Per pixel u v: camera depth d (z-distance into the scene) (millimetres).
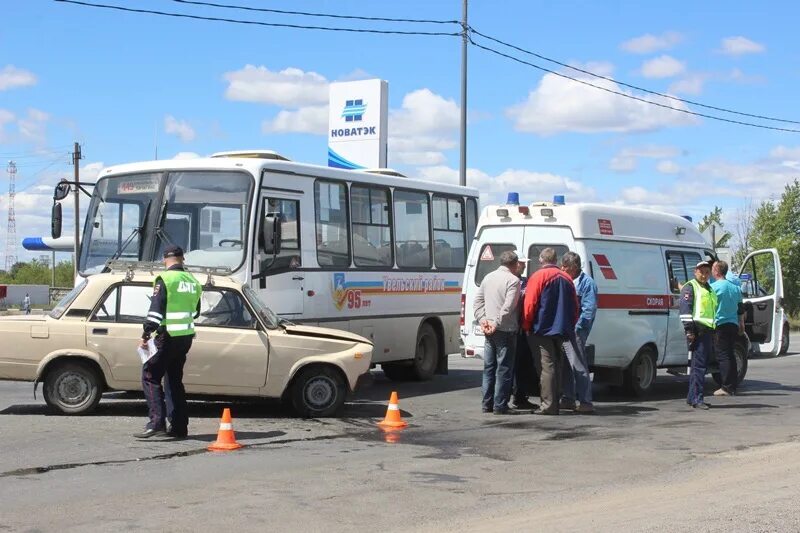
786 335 25000
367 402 13789
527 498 7734
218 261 13047
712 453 9836
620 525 6734
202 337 11539
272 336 11742
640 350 14500
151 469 8664
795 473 8688
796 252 45719
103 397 13406
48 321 11508
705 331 13406
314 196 14344
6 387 14695
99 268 13500
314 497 7648
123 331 11484
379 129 31625
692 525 6703
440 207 17516
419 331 16812
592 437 10781
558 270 12469
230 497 7605
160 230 13273
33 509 7133
